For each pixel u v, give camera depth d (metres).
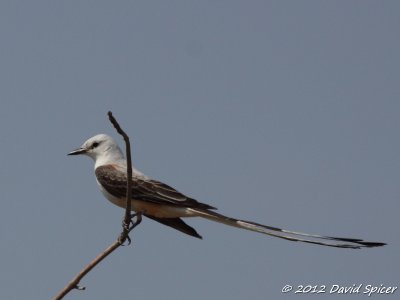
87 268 9.65
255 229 10.25
